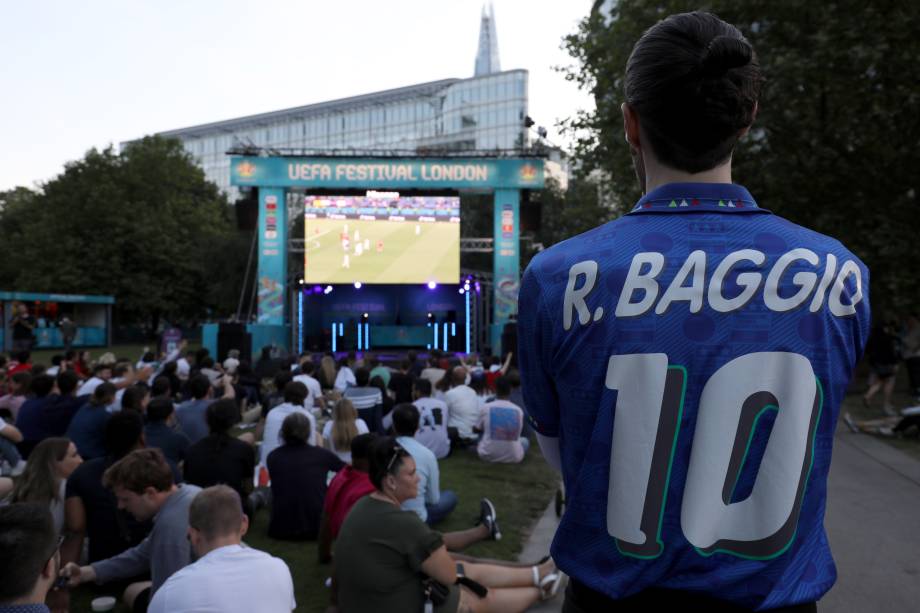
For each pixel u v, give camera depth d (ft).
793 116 44.39
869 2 40.73
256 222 79.66
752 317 3.17
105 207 136.36
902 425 29.96
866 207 46.29
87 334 123.03
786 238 3.34
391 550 10.05
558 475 25.63
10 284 160.56
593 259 3.38
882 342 36.83
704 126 3.41
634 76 3.62
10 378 30.63
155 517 11.91
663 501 3.14
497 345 73.26
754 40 44.93
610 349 3.24
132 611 13.08
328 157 72.08
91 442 20.07
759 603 3.02
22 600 5.97
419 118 319.06
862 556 15.89
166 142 156.25
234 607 8.21
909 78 40.98
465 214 122.01
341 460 18.99
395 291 88.22
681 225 3.37
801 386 3.13
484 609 12.44
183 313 155.43
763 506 3.07
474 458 28.86
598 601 3.27
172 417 20.63
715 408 3.12
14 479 22.47
